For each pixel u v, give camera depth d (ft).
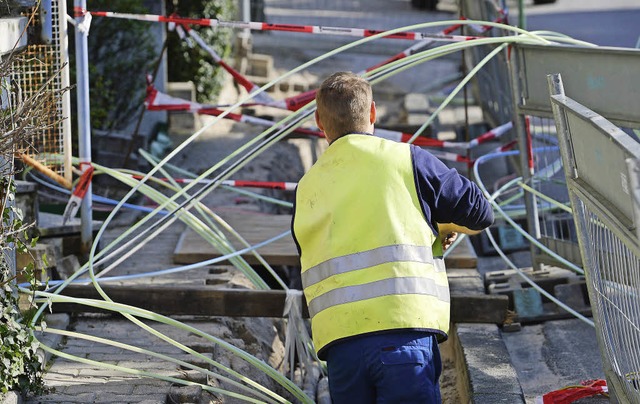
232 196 44.57
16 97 23.76
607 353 19.97
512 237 38.04
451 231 17.90
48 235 30.04
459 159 38.55
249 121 37.65
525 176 31.42
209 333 26.35
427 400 15.56
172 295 26.40
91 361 22.16
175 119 58.80
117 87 49.67
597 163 18.04
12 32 23.02
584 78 27.04
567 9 111.24
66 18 28.22
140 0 50.37
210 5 61.57
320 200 16.57
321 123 17.37
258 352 27.43
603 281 19.56
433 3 117.19
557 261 30.76
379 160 16.42
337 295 15.99
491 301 26.58
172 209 30.81
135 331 26.17
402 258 15.96
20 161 29.81
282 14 110.52
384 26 103.30
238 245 34.14
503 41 29.50
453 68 87.51
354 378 15.84
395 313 15.71
